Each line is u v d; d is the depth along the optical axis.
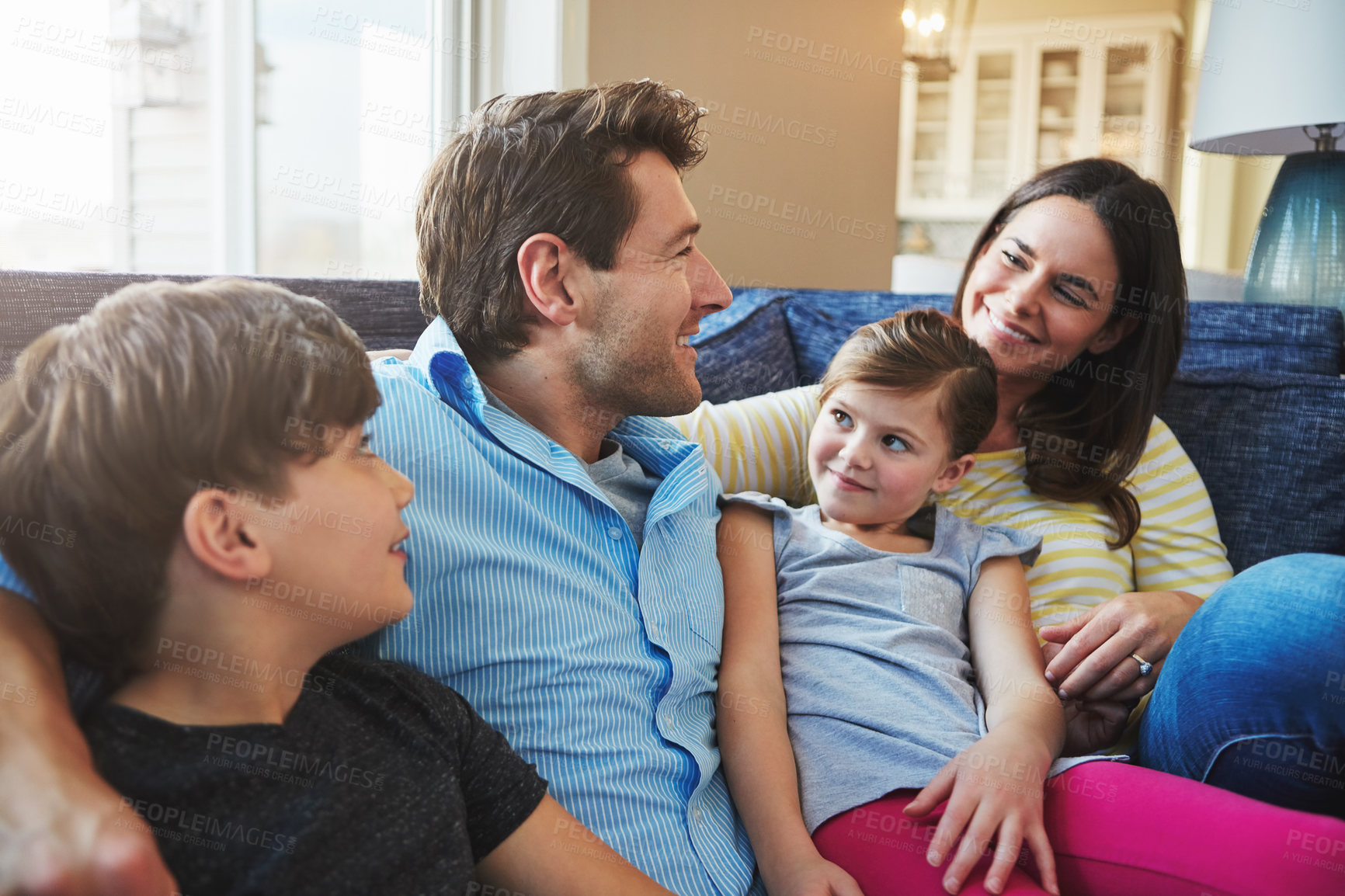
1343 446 1.39
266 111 1.64
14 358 0.77
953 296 1.67
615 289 0.87
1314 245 2.08
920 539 1.09
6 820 0.45
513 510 0.80
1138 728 1.03
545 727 0.75
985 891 0.74
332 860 0.55
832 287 2.84
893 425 1.03
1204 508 1.33
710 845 0.80
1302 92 1.94
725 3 2.26
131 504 0.52
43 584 0.54
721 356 1.43
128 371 0.53
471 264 0.88
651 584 0.87
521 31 1.83
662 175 0.89
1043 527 1.22
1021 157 6.15
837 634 0.96
